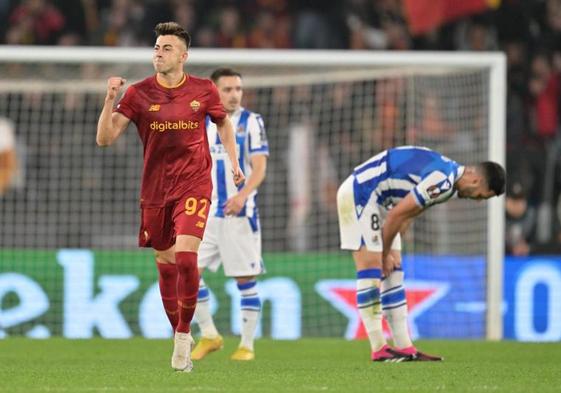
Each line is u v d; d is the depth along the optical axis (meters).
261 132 31.14
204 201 23.77
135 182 51.69
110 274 42.19
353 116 52.25
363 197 29.23
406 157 28.95
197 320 31.19
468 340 40.16
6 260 42.00
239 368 26.53
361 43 60.59
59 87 49.56
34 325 41.84
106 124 23.20
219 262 31.78
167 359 30.50
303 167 52.44
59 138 51.91
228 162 31.19
